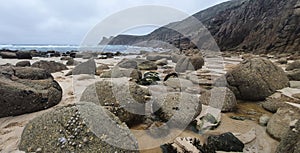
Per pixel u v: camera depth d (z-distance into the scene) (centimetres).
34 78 505
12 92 405
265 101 518
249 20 3142
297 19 2473
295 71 722
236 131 362
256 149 301
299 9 2502
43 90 456
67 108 306
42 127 281
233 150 293
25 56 1599
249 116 442
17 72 499
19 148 275
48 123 284
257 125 391
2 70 484
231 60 1566
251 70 568
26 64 1016
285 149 246
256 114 455
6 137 314
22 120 384
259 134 350
